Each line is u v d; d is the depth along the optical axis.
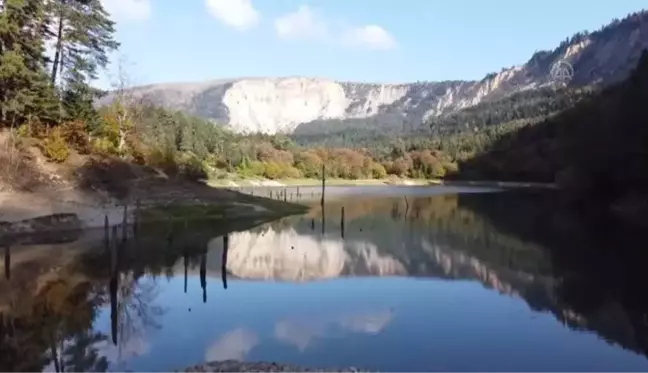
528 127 168.75
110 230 44.31
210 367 16.48
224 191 75.62
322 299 26.42
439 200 96.31
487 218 66.00
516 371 16.77
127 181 60.22
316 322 22.22
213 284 29.92
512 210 75.56
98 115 69.00
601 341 19.61
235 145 150.50
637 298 25.66
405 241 47.19
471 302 25.47
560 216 65.62
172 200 60.91
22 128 52.78
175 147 104.00
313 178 158.62
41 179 49.06
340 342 19.47
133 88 90.62
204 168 102.81
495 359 17.75
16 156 48.28
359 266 35.72
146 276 31.44
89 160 57.62
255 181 130.50
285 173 150.00
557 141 114.12
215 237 47.75
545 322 21.95
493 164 164.88
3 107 51.50
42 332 20.55
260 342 19.53
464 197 103.75
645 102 60.41
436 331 20.78
